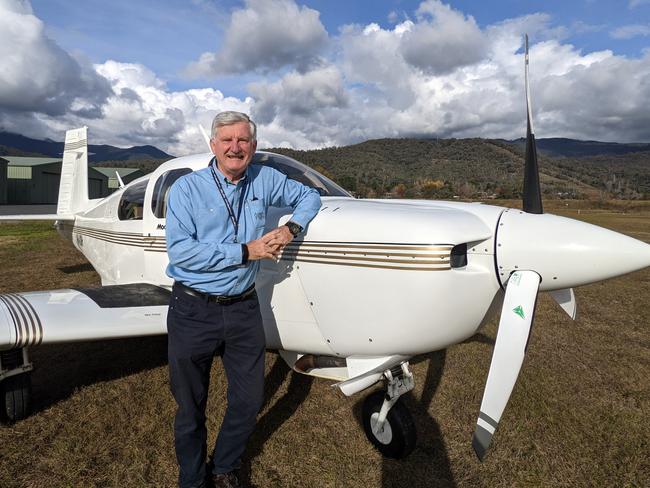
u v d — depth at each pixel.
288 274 2.37
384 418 2.38
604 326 4.90
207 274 1.81
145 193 3.38
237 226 1.87
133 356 3.66
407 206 2.36
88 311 2.73
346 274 2.18
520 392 3.20
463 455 2.46
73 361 3.55
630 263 1.91
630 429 2.76
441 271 1.98
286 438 2.55
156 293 3.19
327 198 2.68
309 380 3.28
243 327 1.94
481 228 2.09
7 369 2.51
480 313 2.11
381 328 2.14
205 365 1.97
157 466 2.27
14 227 15.79
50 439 2.47
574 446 2.57
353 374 2.38
